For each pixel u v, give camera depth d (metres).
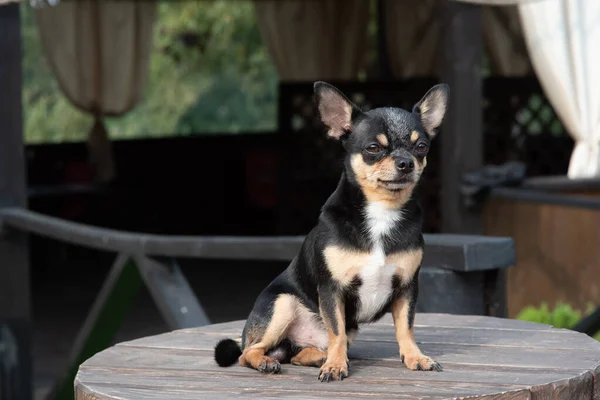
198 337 3.52
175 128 23.66
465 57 7.39
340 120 2.99
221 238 4.99
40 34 12.79
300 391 2.71
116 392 2.73
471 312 4.20
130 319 8.55
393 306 3.02
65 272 11.17
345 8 13.18
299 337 3.11
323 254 2.90
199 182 14.00
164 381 2.86
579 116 8.01
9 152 6.86
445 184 7.58
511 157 11.17
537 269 7.80
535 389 2.69
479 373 2.87
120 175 13.85
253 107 24.23
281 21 13.28
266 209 13.63
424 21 12.46
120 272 5.57
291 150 11.85
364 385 2.77
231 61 22.61
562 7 7.81
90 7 12.87
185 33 21.16
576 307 7.67
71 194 12.08
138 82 13.25
